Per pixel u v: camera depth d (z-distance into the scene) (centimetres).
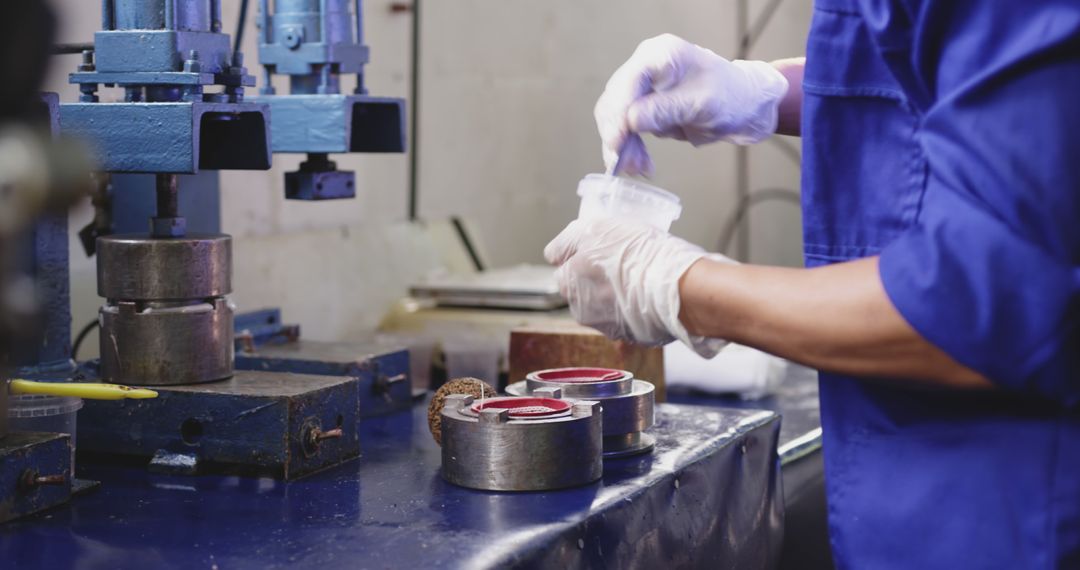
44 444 116
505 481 119
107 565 100
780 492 160
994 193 92
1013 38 92
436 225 272
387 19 263
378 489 123
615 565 115
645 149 131
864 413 110
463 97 291
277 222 237
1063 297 90
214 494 122
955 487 102
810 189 113
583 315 117
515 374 174
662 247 111
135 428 134
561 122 327
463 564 99
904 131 107
